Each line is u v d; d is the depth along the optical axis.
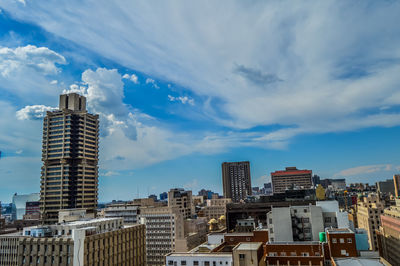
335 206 108.56
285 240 105.19
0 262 114.19
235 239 127.25
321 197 196.12
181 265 95.06
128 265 128.62
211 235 140.62
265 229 129.75
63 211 154.12
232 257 89.00
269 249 92.75
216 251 110.31
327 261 86.19
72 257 100.12
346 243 85.25
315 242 95.12
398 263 166.12
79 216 145.50
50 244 104.19
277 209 108.31
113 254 119.00
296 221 108.06
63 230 115.81
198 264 93.50
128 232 132.12
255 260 81.62
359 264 73.19
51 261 102.94
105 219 137.62
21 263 107.06
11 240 114.31
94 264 107.44
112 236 119.88
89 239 106.38
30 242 107.19
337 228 98.62
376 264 73.06
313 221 105.38
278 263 85.94
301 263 84.62
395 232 171.38
